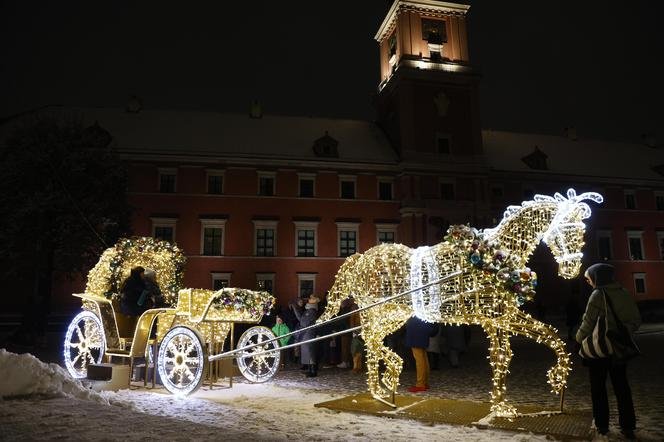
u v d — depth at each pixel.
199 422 6.37
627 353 5.86
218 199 39.44
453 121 44.34
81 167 25.17
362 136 46.97
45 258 24.41
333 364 14.95
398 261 8.62
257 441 5.33
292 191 40.84
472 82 45.28
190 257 38.12
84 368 10.27
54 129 26.47
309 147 43.69
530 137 53.00
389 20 48.47
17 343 21.47
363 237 41.25
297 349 15.48
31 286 34.69
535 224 7.75
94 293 10.31
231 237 39.06
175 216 38.31
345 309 14.21
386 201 42.19
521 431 6.25
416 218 41.38
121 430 5.50
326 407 7.77
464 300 7.66
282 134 44.81
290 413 7.35
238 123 45.16
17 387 6.87
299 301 13.97
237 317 10.09
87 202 24.88
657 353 16.44
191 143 41.34
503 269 7.36
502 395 7.17
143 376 10.80
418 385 9.89
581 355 6.33
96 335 10.16
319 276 39.81
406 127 43.12
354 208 41.59
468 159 43.91
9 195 24.36
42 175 24.83
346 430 6.25
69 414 6.08
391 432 6.17
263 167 40.72
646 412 7.43
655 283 47.44
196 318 9.52
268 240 39.91
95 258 25.16
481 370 13.29
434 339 13.23
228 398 8.84
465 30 46.75
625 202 48.47
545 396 9.10
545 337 7.55
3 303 34.53
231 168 40.16
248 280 38.69
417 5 45.97
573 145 53.28
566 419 6.86
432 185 42.50
